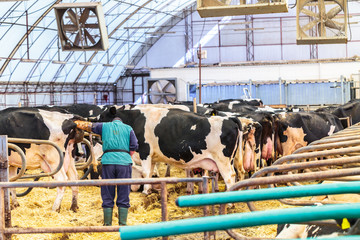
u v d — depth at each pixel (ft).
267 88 96.37
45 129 25.61
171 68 124.57
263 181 7.64
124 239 4.93
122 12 131.75
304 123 37.68
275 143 37.01
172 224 4.95
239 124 28.25
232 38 155.74
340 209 4.91
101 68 152.76
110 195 21.84
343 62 116.98
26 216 23.09
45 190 30.94
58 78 136.05
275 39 152.25
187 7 157.99
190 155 28.53
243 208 27.76
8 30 106.22
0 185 13.61
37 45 118.32
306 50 150.30
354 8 144.87
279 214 4.94
